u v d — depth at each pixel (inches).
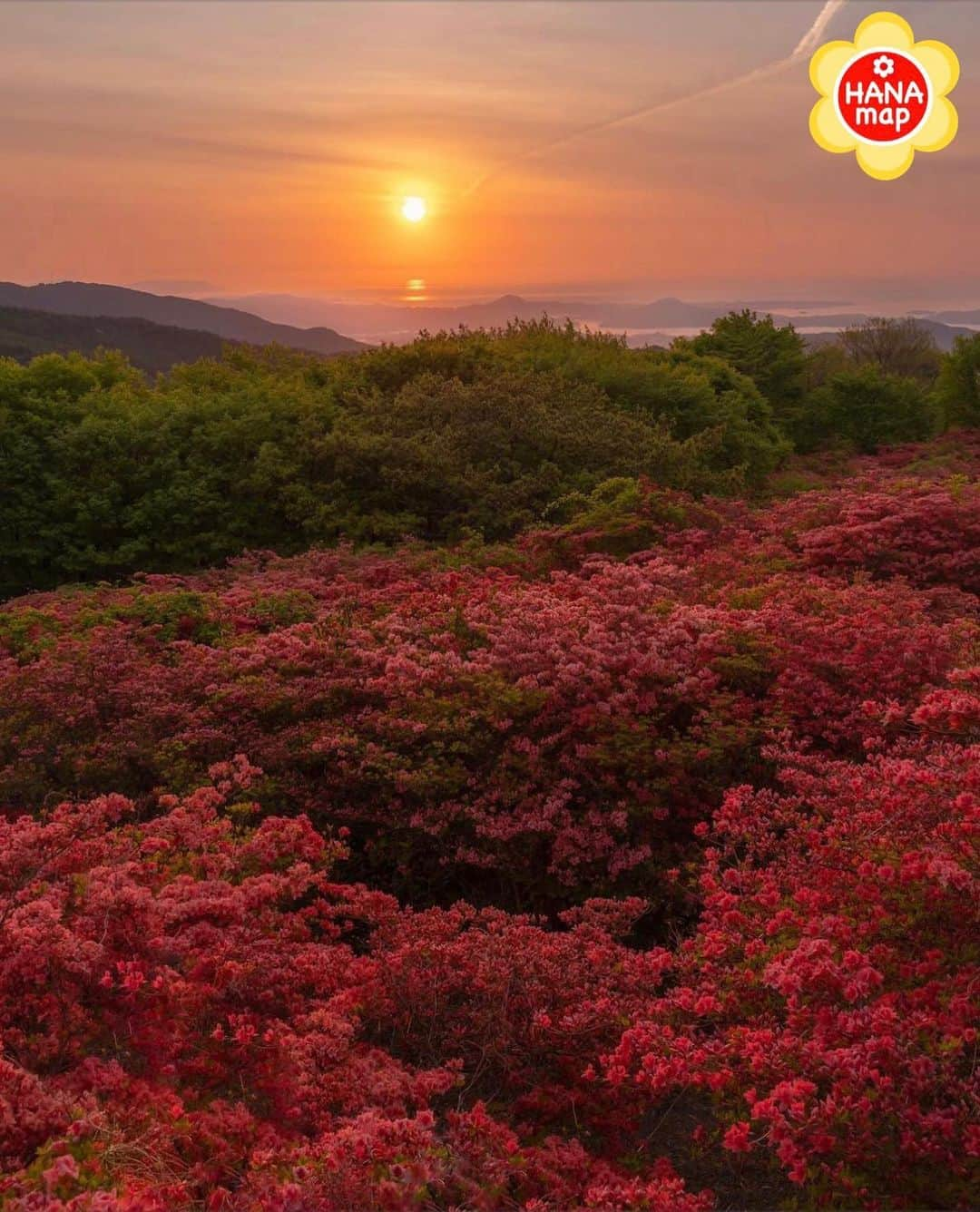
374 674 320.5
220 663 347.3
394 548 709.9
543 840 266.4
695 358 1337.4
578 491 751.7
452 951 191.0
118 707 329.4
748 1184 154.1
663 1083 148.8
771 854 224.5
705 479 824.3
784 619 332.8
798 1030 153.1
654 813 257.1
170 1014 167.0
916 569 455.2
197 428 834.2
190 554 792.9
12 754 324.8
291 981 186.9
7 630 454.0
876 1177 135.7
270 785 281.6
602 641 312.2
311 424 823.1
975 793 163.5
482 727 289.4
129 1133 136.4
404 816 273.6
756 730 271.4
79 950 159.3
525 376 923.4
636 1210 134.2
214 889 194.5
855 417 1544.0
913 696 284.5
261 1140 142.7
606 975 186.4
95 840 208.8
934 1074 135.0
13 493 820.6
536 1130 169.9
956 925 165.6
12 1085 132.4
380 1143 130.3
